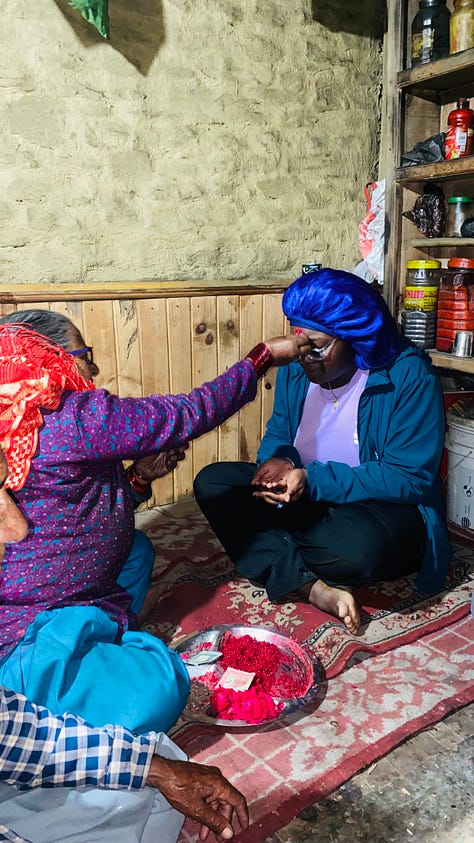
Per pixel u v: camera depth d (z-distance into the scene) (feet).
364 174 10.34
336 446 6.77
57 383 3.82
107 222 8.15
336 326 5.73
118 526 4.44
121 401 4.10
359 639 5.90
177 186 8.55
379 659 5.69
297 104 9.37
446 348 8.30
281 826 4.06
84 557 4.25
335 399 6.70
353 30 9.74
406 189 8.55
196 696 5.20
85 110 7.72
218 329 9.06
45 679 3.77
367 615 6.32
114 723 3.81
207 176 8.77
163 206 8.51
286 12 9.01
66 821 3.47
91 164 7.89
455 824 4.08
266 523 6.49
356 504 6.30
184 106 8.39
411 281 8.57
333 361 5.99
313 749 4.67
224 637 5.84
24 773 2.90
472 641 5.94
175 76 8.25
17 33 7.16
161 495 9.23
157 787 3.29
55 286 7.73
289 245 9.73
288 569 6.24
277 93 9.15
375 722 4.92
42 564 4.08
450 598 6.64
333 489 6.15
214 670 5.41
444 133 8.33
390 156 8.45
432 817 4.13
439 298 8.40
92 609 4.12
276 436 7.22
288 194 9.55
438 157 8.15
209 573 7.23
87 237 8.05
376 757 4.55
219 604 6.60
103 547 4.35
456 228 8.50
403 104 8.28
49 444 3.82
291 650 5.67
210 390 4.53
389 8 8.04
